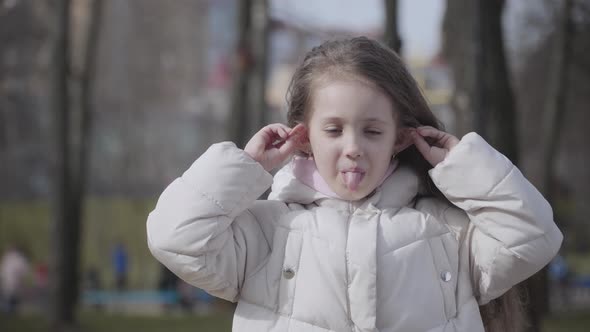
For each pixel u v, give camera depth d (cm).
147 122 3666
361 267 257
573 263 2539
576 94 2136
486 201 259
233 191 261
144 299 2173
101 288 2441
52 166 1459
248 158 265
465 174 261
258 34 1620
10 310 2052
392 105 265
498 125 867
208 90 4016
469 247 272
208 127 4072
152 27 3459
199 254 258
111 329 1401
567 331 1199
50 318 1447
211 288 266
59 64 1439
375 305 256
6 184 2895
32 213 2642
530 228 255
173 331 1338
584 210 2639
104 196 3188
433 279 263
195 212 258
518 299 292
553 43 1962
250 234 272
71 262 1468
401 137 279
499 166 259
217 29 3894
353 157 257
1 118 2606
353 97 258
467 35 808
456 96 842
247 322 266
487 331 290
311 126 268
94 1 1711
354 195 264
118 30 3381
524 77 2212
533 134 2288
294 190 278
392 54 274
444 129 291
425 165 283
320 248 262
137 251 2764
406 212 270
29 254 2569
